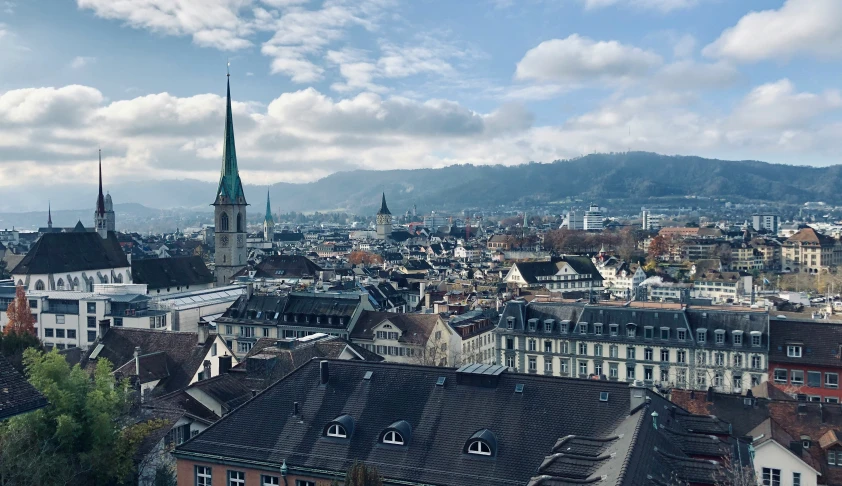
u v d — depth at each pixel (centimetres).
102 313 17225
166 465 6919
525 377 5897
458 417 5703
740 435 7200
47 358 6488
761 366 12156
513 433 5466
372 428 5788
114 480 6638
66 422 6028
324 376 6306
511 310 14700
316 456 5675
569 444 5212
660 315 13338
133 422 6975
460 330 15400
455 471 5291
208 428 6169
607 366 13650
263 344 10888
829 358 11556
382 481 4991
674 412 5981
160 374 10225
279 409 6172
